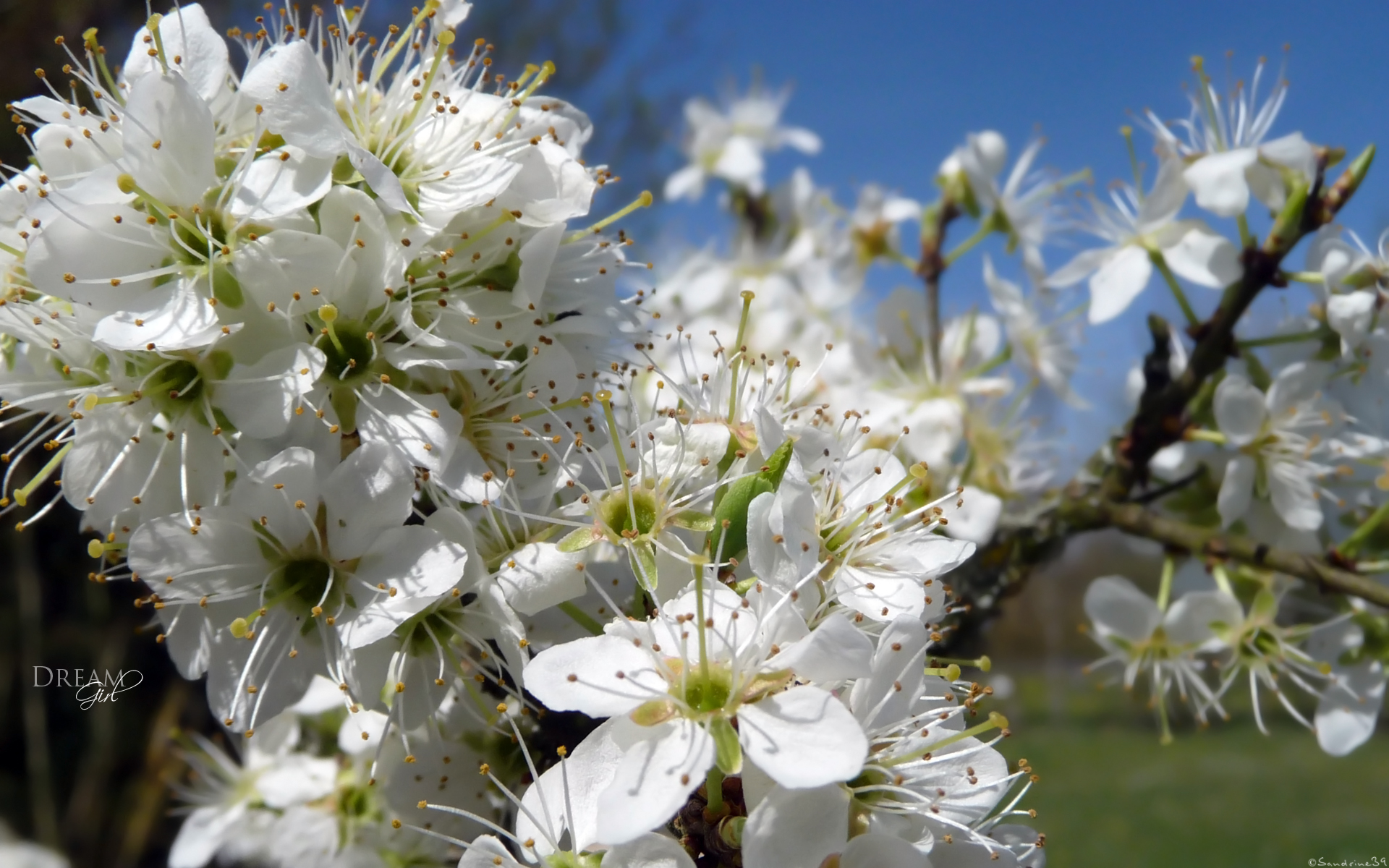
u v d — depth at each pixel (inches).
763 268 8.1
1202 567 6.1
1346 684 5.6
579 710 3.3
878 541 4.1
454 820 4.3
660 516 3.8
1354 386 5.8
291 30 4.3
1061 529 5.8
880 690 3.3
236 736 6.1
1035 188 6.9
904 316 6.6
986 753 3.7
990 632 6.8
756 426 3.8
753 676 3.3
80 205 3.7
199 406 3.7
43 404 4.0
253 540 3.7
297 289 3.7
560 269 4.2
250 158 3.7
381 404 3.8
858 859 3.2
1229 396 5.5
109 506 3.8
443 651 3.8
